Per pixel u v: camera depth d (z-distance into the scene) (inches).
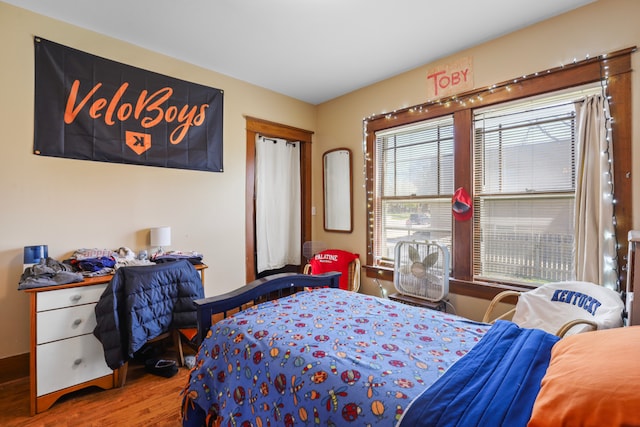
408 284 110.0
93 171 96.7
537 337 46.8
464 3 82.8
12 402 76.4
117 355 78.0
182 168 115.4
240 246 132.5
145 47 106.1
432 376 40.1
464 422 30.7
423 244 107.3
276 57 113.3
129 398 79.9
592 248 80.0
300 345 49.1
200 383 55.1
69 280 77.1
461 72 107.7
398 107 126.4
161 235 103.1
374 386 38.0
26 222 86.0
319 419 38.4
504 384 35.5
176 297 89.8
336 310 66.4
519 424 29.6
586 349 35.1
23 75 85.4
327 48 106.8
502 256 100.7
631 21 76.6
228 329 57.7
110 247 99.5
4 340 83.7
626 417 23.7
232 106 129.6
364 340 51.4
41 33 87.9
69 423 69.9
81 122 94.3
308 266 134.7
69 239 92.4
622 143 77.5
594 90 83.6
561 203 89.4
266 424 44.3
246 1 82.1
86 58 95.0
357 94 141.8
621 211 77.4
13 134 84.1
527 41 93.3
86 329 80.5
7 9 83.1
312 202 161.2
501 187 100.8
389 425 32.9
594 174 81.1
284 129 148.1
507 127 99.5
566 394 28.4
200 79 120.1
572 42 85.2
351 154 144.2
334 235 152.2
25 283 71.8
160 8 85.2
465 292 105.5
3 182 82.9
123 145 102.0
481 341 48.8
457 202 106.5
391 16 88.5
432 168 118.2
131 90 103.6
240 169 132.4
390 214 132.3
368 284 136.6
